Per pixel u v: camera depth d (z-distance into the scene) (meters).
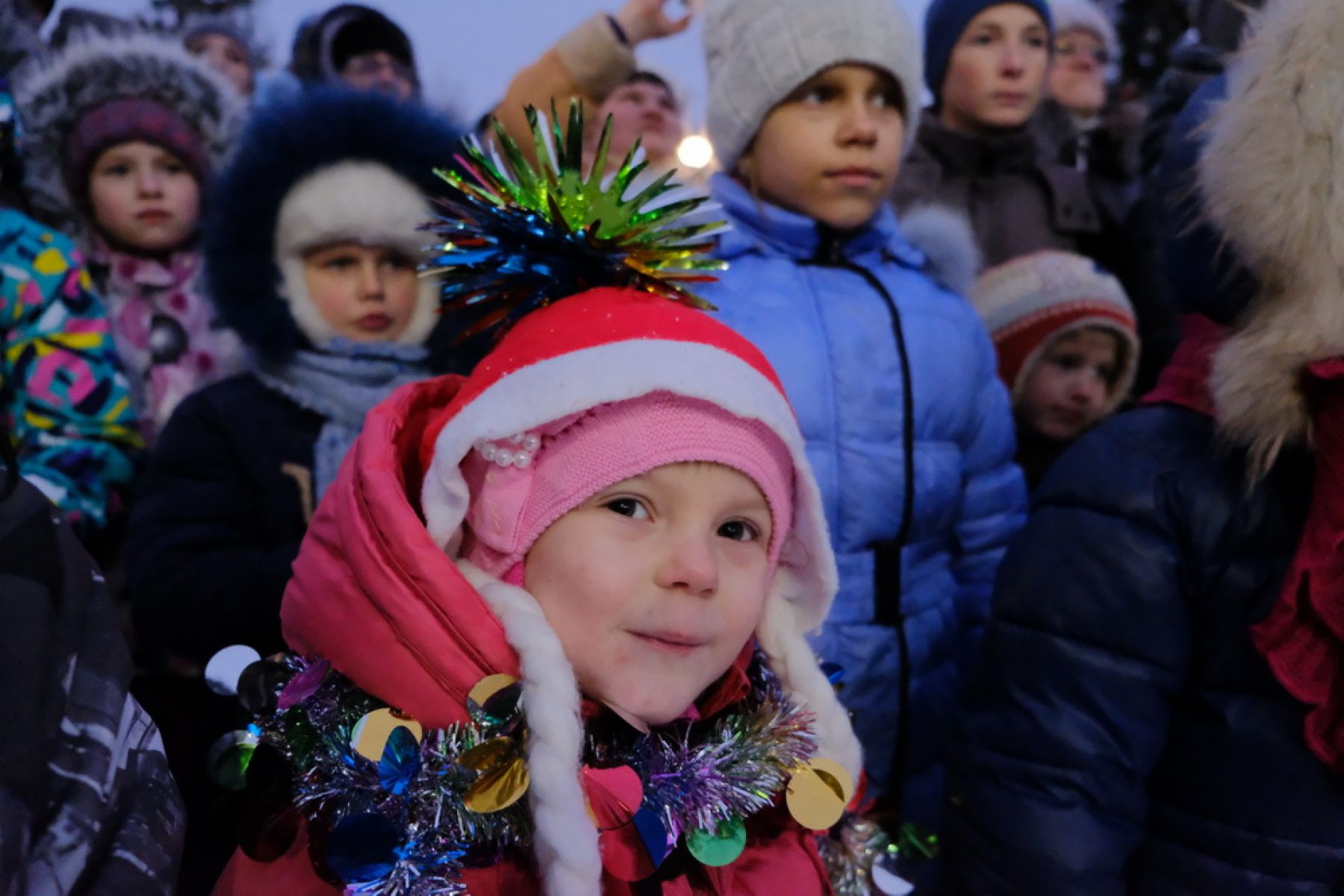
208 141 2.13
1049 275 2.12
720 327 0.89
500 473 0.82
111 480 1.75
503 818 0.75
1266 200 1.07
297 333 1.69
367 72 2.12
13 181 1.81
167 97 2.09
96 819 0.61
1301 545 1.08
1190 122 1.30
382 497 0.79
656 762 0.82
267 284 1.69
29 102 2.05
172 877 0.65
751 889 0.87
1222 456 1.16
